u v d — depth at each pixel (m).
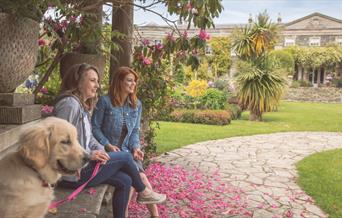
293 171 7.46
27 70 3.74
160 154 8.58
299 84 47.44
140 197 3.65
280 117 19.84
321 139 11.95
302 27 56.50
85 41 5.20
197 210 5.00
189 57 5.30
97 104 3.92
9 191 2.13
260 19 18.50
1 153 3.14
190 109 17.16
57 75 6.82
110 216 4.18
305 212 5.14
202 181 6.45
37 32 3.79
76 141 2.40
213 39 41.00
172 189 5.76
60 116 3.04
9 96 3.62
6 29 3.48
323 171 7.41
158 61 6.11
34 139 2.19
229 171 7.32
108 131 3.92
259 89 17.45
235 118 18.48
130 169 3.43
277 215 5.00
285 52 44.50
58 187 3.26
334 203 5.44
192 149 9.39
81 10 4.80
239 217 4.88
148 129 7.22
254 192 5.99
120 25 6.06
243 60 18.70
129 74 3.95
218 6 4.66
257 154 9.13
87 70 3.27
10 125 3.54
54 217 2.84
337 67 49.31
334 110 26.16
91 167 3.18
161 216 4.64
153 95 6.59
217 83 23.80
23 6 3.50
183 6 4.83
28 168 2.21
